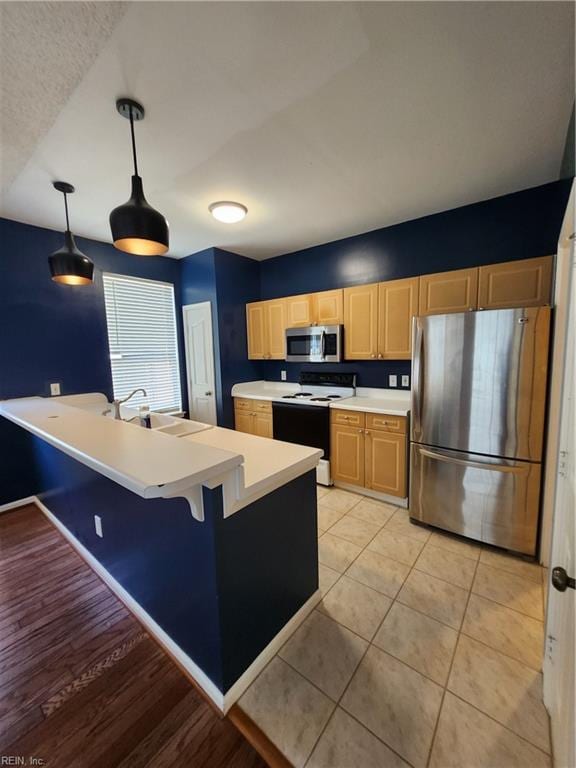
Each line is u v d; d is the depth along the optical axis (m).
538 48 1.24
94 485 1.93
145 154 1.87
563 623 0.96
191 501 1.14
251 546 1.33
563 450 1.14
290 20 1.11
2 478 2.85
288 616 1.56
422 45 1.22
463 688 1.31
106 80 1.33
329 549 2.22
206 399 4.07
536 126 1.72
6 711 1.27
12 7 1.03
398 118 1.63
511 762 1.08
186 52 1.21
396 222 3.01
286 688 1.33
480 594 1.81
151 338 3.89
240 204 2.54
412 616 1.67
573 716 0.69
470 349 2.10
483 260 2.64
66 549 2.32
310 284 3.78
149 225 1.47
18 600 1.85
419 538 2.34
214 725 1.21
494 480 2.11
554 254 2.31
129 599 1.76
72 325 3.18
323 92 1.45
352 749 1.12
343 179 2.22
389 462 2.76
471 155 1.97
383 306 2.95
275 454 1.58
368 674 1.38
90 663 1.46
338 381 3.62
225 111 1.55
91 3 1.03
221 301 3.82
